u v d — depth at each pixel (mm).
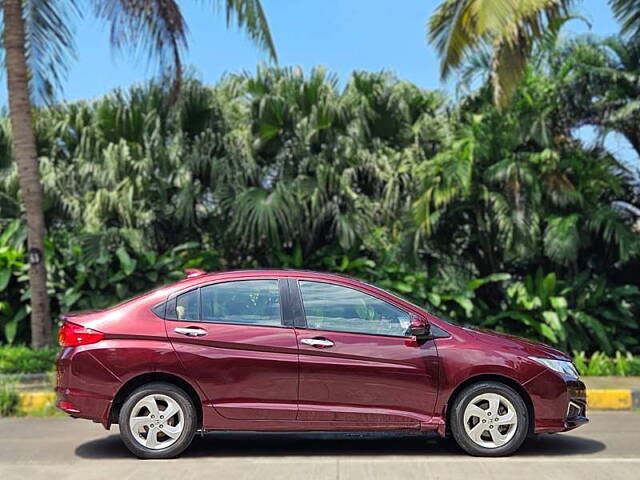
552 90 13438
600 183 13203
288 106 14008
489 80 13312
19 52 11305
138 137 14312
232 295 6539
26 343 13234
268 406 6285
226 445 7082
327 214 13969
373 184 14547
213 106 14570
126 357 6277
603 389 9500
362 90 14461
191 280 6633
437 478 5738
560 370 6445
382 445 7078
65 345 6426
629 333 13797
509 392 6367
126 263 12812
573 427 6477
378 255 14344
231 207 13742
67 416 8742
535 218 12992
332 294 6551
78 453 6762
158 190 14008
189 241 14797
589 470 5984
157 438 6414
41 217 11516
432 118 14602
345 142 14086
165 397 6375
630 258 13867
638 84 13125
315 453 6734
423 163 13375
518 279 14852
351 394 6305
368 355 6324
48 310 11602
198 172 14109
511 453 6402
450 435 6715
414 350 6359
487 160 13516
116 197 13547
